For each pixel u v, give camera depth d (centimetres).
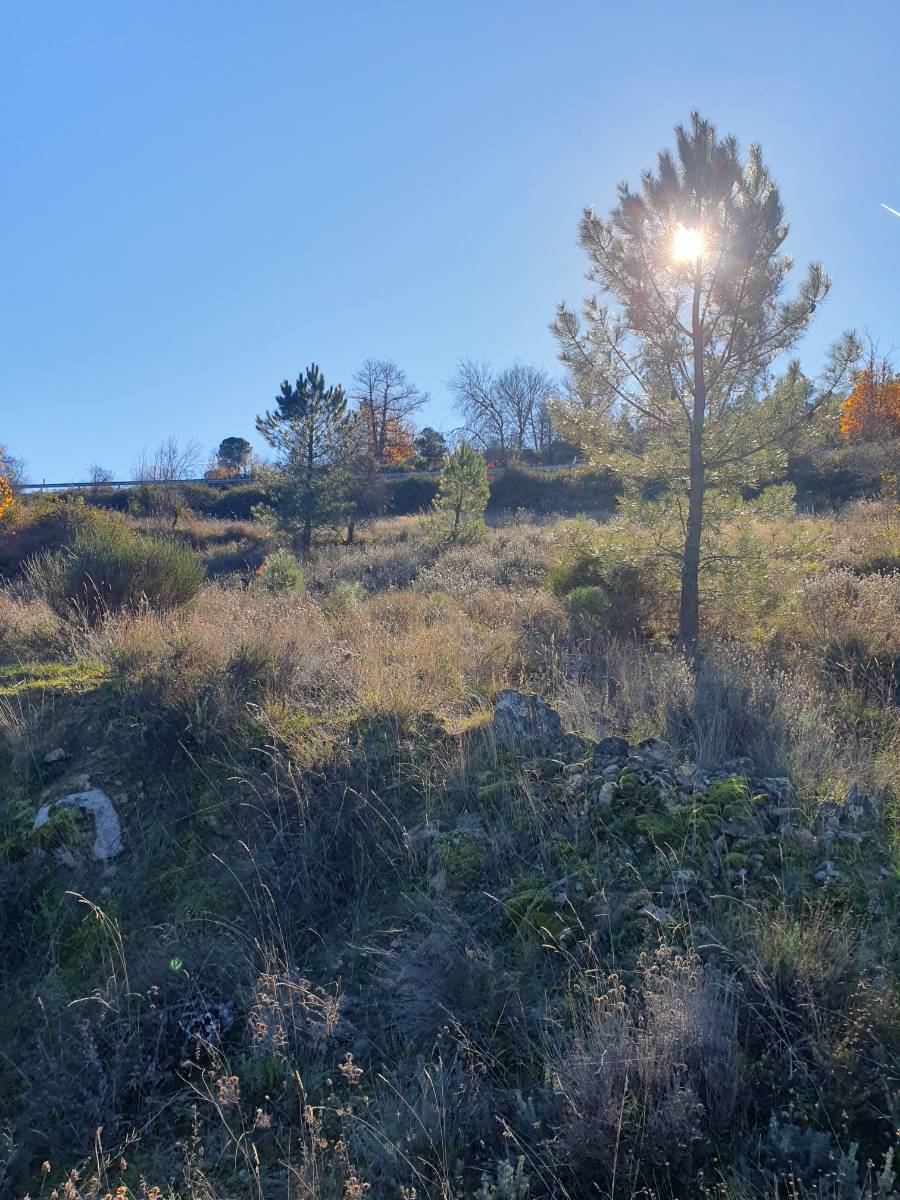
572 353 854
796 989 305
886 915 341
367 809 443
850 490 2209
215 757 499
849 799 417
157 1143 302
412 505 3897
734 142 798
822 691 609
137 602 857
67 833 451
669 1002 286
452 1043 318
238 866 425
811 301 791
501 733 494
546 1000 319
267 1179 277
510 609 978
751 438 826
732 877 365
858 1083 270
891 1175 229
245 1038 335
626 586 895
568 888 373
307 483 2722
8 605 981
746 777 432
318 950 379
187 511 3722
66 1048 340
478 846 411
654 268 816
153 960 374
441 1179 265
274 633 669
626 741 479
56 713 550
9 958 401
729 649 721
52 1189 289
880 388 2722
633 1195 253
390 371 6241
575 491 3366
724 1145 265
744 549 845
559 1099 279
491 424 6278
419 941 364
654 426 873
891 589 834
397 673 585
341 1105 299
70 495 3697
